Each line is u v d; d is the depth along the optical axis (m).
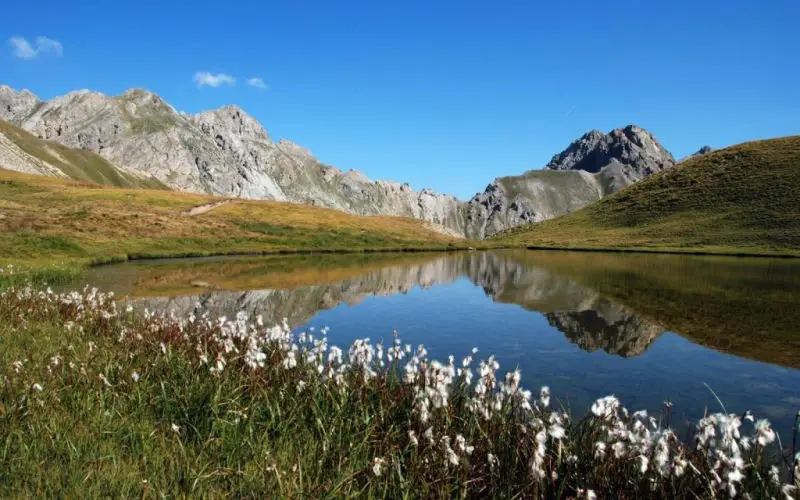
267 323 20.48
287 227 98.38
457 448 6.52
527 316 22.89
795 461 5.61
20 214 66.31
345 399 8.36
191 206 109.06
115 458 6.22
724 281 36.78
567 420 7.98
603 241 114.69
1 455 6.04
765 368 14.45
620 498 5.84
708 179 132.88
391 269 50.19
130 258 57.78
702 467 6.02
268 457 6.23
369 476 6.20
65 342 11.60
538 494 5.92
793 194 104.06
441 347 16.97
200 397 8.33
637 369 14.34
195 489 5.70
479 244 118.50
